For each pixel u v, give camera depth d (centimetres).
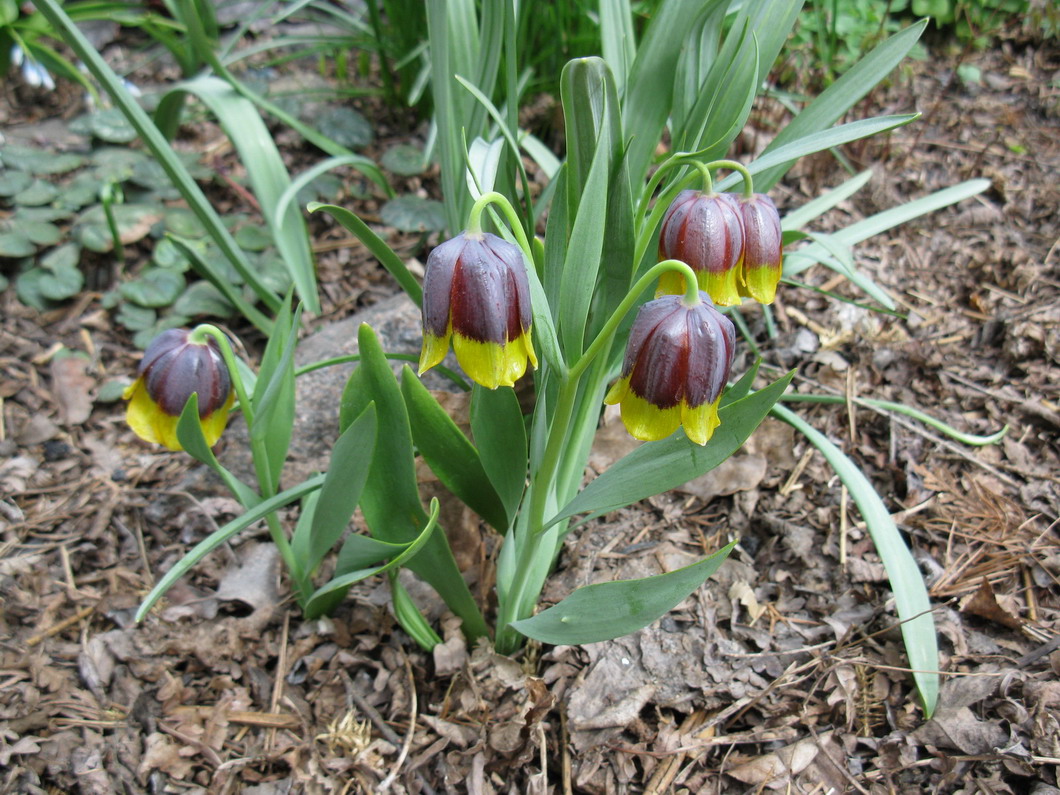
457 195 31
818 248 34
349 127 48
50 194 43
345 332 37
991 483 31
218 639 28
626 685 26
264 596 29
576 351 19
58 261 40
